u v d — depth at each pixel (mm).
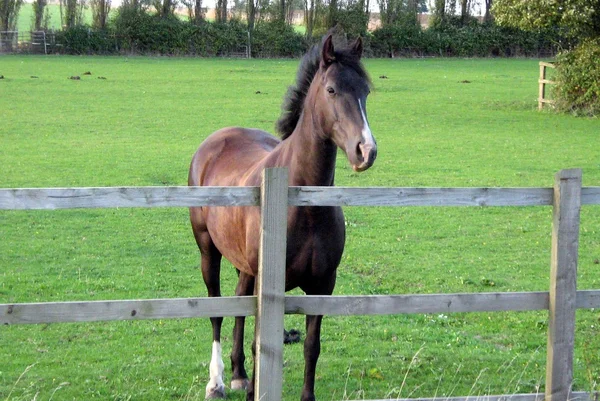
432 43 59156
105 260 9586
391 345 6844
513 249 10320
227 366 6445
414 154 17703
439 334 7160
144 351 6672
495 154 17812
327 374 6160
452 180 14758
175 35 55375
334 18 57969
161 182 14203
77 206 4098
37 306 4102
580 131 21656
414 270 9297
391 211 12477
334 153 4895
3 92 28578
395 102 28797
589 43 24750
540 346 6883
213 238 5938
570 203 4656
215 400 5637
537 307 4789
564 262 4715
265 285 4348
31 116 22812
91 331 7172
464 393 5828
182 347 6785
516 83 36875
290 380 6027
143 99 27766
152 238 10727
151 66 44438
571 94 25703
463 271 9266
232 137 6582
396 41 58656
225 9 60375
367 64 49844
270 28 57125
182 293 8336
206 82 34906
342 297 4480
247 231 4969
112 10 56750
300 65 5434
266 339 4398
